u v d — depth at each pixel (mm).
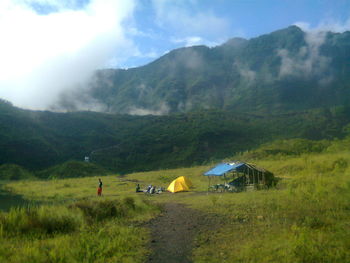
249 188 23422
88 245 6895
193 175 53031
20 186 43438
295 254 5824
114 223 10031
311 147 65000
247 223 9281
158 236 8461
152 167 132125
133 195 25109
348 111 167375
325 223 8070
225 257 6250
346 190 13117
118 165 135500
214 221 10117
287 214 9805
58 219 9148
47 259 5965
